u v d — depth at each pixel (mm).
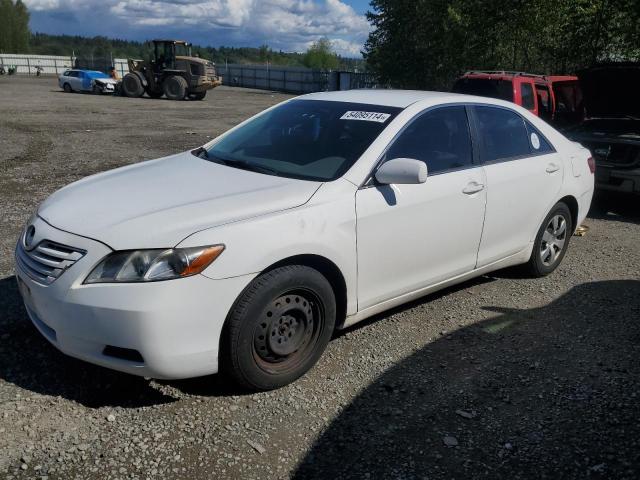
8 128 15109
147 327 2703
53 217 3131
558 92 11555
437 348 3762
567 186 4996
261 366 3100
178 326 2756
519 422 2996
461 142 4125
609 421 3025
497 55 18938
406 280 3773
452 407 3107
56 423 2811
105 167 9797
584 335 4020
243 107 27031
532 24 17188
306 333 3279
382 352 3676
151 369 2791
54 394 3045
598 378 3455
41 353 3434
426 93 4359
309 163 3605
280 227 3018
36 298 2932
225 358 2975
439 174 3869
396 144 3682
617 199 8562
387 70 24484
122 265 2736
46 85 42656
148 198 3186
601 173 7379
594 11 14305
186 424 2857
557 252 5184
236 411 2984
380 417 2992
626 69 7496
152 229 2824
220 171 3639
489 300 4586
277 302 3084
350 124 3834
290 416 2965
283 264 3090
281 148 3848
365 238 3408
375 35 25172
